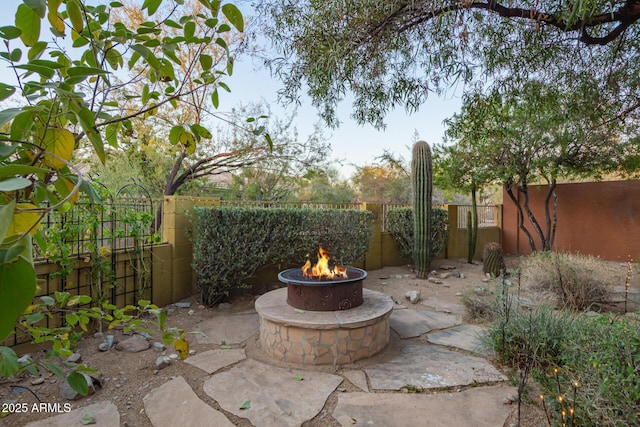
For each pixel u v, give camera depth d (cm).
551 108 374
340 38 279
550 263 530
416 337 392
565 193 931
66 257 342
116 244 427
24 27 82
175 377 295
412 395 268
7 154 75
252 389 276
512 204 1039
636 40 317
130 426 232
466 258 936
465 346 360
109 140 137
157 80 128
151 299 464
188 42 118
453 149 826
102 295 386
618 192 845
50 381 282
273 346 338
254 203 620
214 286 480
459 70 285
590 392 196
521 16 251
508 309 334
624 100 378
